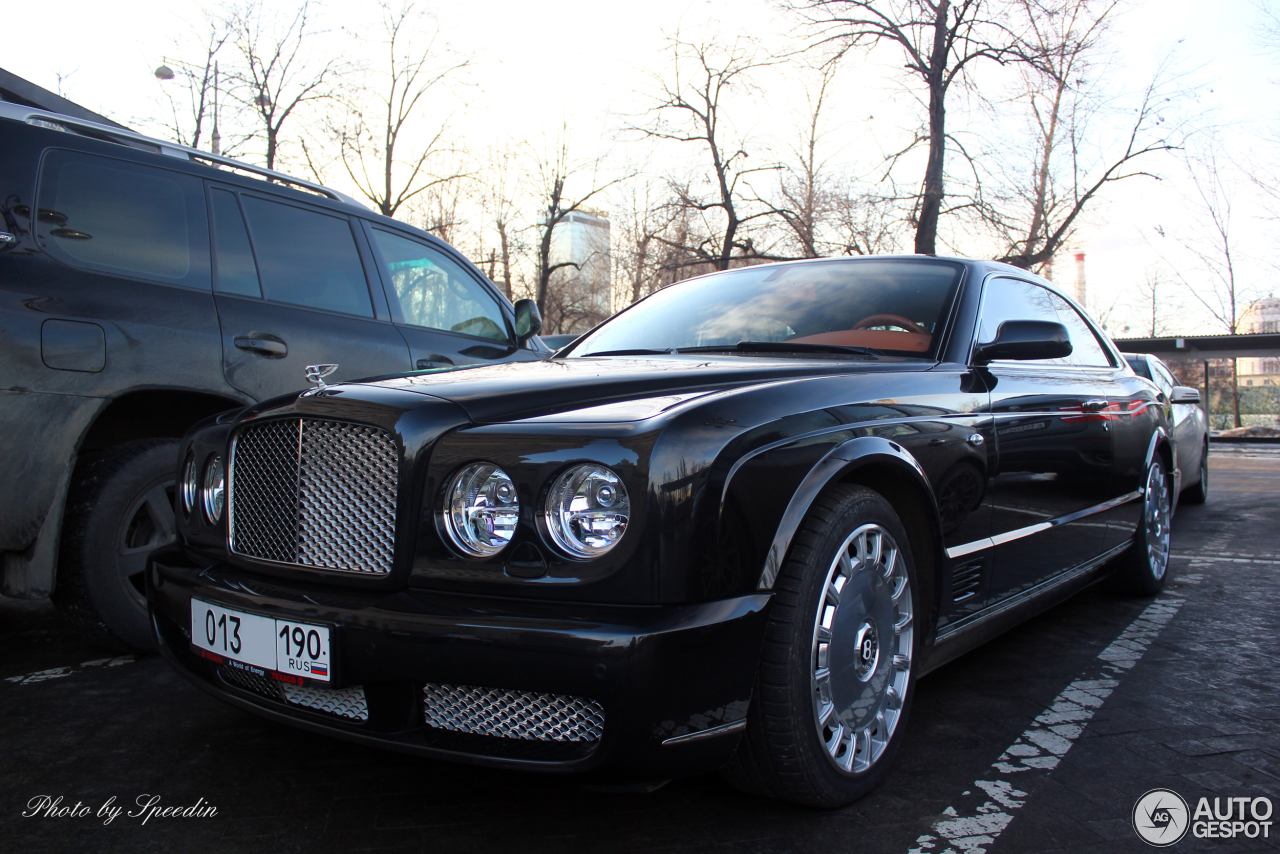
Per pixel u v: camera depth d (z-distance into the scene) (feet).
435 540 5.67
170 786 6.85
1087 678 9.46
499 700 5.49
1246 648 10.62
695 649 5.20
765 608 5.60
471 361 14.43
